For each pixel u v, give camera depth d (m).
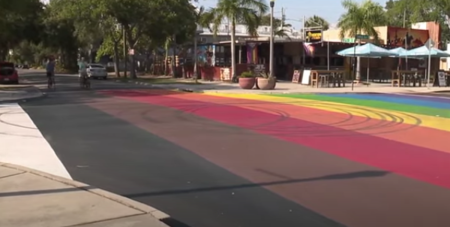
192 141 11.05
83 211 5.54
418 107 19.64
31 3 42.75
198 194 6.78
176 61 57.84
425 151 10.08
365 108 18.83
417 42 48.75
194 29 45.50
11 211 5.52
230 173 8.00
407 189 7.12
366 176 7.87
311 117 15.72
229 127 13.30
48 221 5.18
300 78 37.50
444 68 51.41
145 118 15.14
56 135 11.70
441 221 5.73
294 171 8.17
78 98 22.80
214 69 45.12
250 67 42.53
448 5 43.41
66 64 74.56
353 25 41.59
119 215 5.41
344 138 11.68
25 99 21.94
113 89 30.23
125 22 45.50
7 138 11.18
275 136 11.87
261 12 39.97
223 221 5.68
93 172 7.98
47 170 8.06
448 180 7.66
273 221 5.69
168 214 5.91
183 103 20.36
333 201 6.50
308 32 44.03
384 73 47.69
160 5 43.28
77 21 45.97
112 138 11.36
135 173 7.95
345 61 46.88
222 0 39.44
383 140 11.44
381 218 5.83
